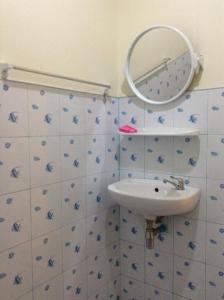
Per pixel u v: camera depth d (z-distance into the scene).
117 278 1.93
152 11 1.68
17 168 1.25
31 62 1.29
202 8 1.51
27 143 1.28
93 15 1.63
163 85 1.64
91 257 1.70
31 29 1.29
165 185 1.66
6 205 1.21
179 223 1.66
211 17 1.48
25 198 1.29
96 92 1.67
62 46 1.45
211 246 1.55
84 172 1.62
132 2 1.76
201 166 1.55
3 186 1.19
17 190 1.25
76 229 1.58
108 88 1.74
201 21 1.51
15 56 1.22
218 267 1.53
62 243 1.49
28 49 1.28
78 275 1.61
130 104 1.80
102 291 1.80
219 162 1.49
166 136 1.67
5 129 1.19
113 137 1.83
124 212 1.90
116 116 1.85
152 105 1.71
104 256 1.81
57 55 1.42
